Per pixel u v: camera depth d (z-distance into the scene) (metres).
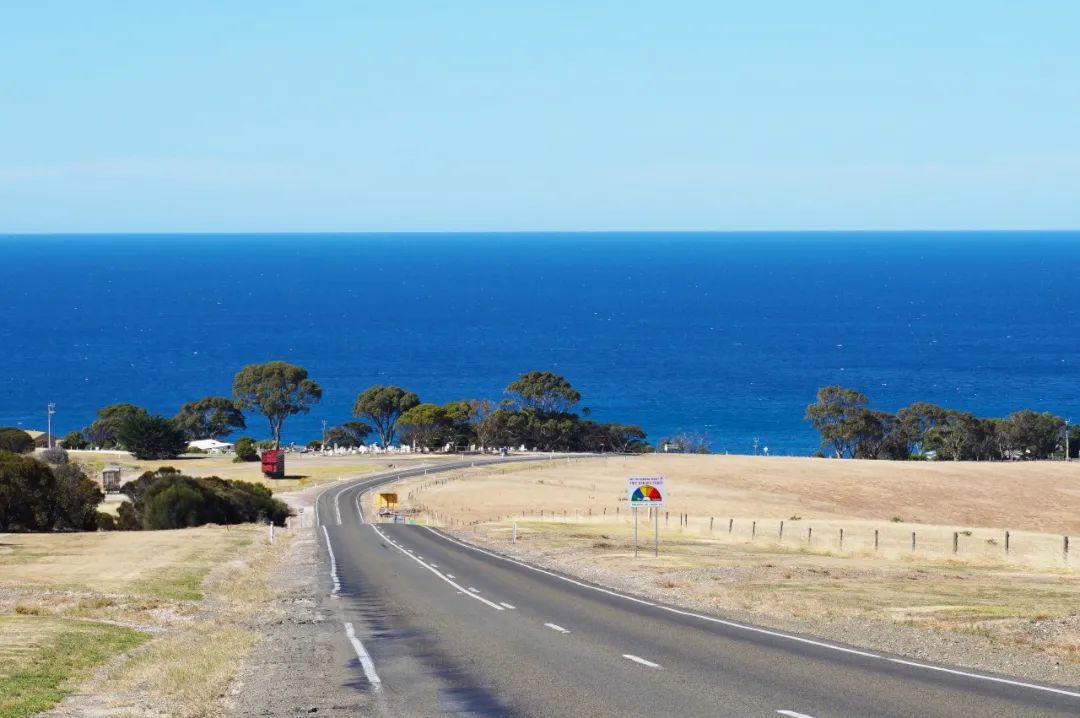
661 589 30.17
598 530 60.44
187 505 66.75
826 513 86.69
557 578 34.16
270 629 22.44
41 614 24.42
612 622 23.00
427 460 131.62
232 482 78.75
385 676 16.47
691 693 14.88
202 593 30.25
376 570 38.03
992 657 18.02
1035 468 109.38
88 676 16.50
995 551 47.69
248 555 44.00
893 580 31.62
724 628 21.83
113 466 116.75
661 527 63.03
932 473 106.31
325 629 22.30
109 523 67.94
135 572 35.47
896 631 21.05
